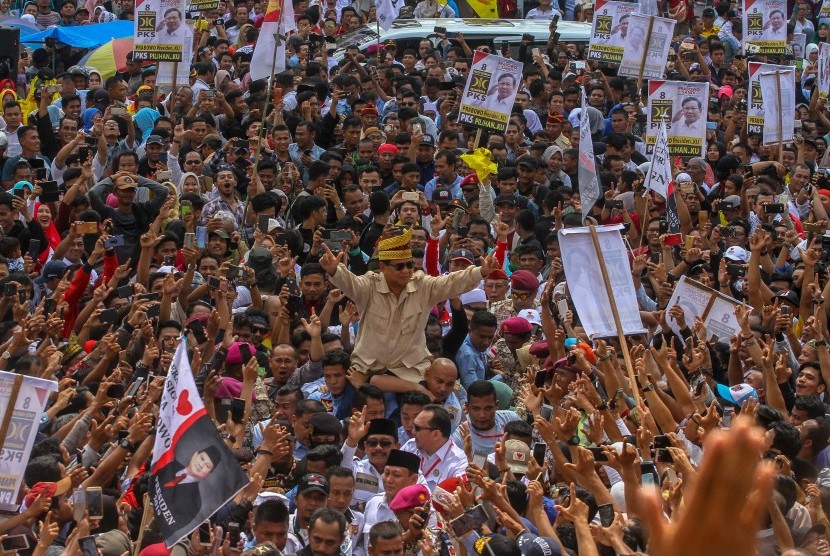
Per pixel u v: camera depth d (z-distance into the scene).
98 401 11.62
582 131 15.19
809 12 41.97
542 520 9.66
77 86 28.14
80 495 8.42
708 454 2.56
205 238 19.69
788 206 23.08
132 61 30.28
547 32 35.06
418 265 17.44
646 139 24.33
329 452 11.56
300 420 12.61
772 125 26.23
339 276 13.66
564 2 40.78
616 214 21.08
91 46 33.97
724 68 35.31
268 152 22.98
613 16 29.00
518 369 15.28
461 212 20.64
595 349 14.09
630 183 23.12
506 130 24.80
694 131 24.08
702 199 23.38
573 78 30.47
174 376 8.70
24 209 18.94
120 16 37.62
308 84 27.27
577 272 13.19
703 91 23.94
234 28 35.91
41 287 17.31
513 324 15.26
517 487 10.22
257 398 13.79
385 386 13.76
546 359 14.50
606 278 12.97
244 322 15.06
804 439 12.27
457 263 16.73
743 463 2.53
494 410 13.14
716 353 15.47
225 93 27.36
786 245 20.06
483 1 38.22
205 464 8.56
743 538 2.52
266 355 15.16
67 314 16.17
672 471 10.31
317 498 10.49
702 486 2.56
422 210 20.31
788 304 18.05
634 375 12.19
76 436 11.32
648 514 2.63
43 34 34.06
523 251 18.30
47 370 12.47
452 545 9.77
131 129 23.84
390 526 9.58
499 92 23.55
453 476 11.99
